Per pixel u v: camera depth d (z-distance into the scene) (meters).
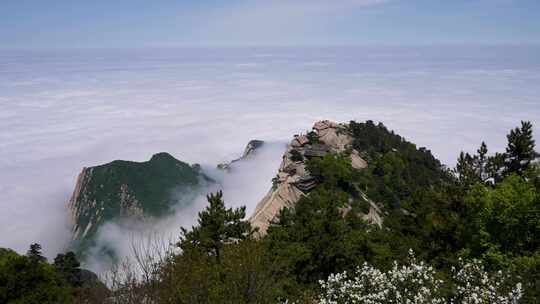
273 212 66.00
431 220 30.16
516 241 24.08
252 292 16.03
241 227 28.38
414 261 22.25
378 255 28.89
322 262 27.97
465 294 19.09
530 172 28.27
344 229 30.50
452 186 31.06
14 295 28.97
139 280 14.47
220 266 18.52
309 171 74.88
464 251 24.83
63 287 31.67
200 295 14.41
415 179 89.50
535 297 17.39
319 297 20.55
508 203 23.67
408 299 18.23
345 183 72.69
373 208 70.94
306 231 30.61
